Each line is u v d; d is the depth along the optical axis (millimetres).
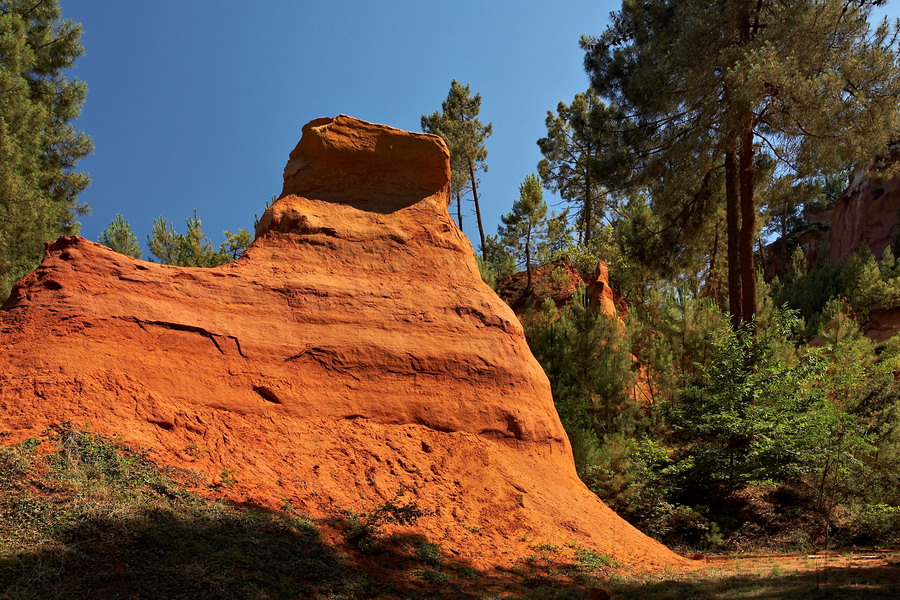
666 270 28125
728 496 17672
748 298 23266
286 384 10625
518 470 11789
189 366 10086
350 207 13312
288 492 9086
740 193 25125
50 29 28516
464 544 9672
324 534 8445
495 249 44438
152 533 7039
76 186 27391
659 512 16828
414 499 10133
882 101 21625
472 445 11500
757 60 20953
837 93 20828
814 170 23438
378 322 11859
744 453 18109
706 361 24719
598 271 29406
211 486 8562
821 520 16047
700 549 15828
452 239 13680
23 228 21797
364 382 11273
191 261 29062
